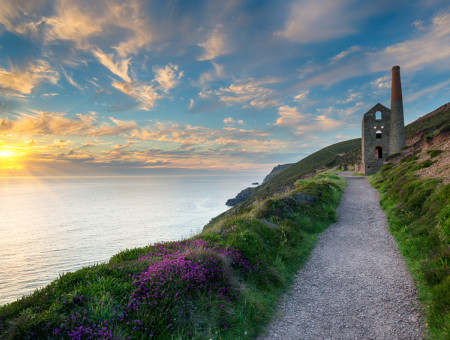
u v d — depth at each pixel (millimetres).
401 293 7086
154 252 8664
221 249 8578
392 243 11492
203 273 6566
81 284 5770
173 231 130500
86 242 114438
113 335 4418
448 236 8258
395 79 52688
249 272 7805
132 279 6168
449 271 6527
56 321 4441
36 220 193000
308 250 11430
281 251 10172
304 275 9016
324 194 21656
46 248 106938
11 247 110875
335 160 93062
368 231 13938
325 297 7355
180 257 7230
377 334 5523
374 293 7297
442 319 5238
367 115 50125
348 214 18234
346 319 6184
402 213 13812
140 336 4754
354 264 9656
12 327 4246
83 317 4598
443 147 23109
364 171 45344
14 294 62531
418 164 21703
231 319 5777
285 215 15000
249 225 11164
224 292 6480
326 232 14453
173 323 5203
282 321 6254
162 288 5863
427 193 13227
